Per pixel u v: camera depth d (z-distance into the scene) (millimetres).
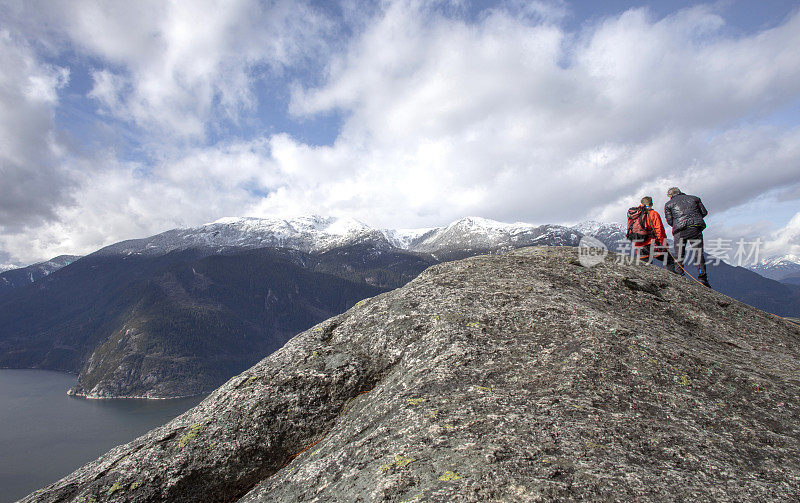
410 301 8469
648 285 10773
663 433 4625
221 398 6777
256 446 6012
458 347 6539
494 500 3434
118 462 5895
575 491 3490
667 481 3744
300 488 4668
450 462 4031
